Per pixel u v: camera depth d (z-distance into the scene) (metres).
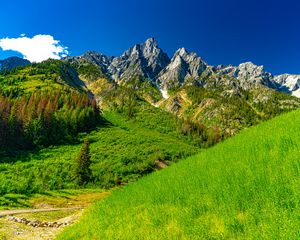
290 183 9.48
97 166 106.19
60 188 77.19
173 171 22.92
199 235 9.62
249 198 10.41
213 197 12.21
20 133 118.06
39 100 158.12
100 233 15.23
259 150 15.87
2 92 190.00
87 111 164.75
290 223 7.32
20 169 87.44
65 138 136.12
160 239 10.89
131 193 22.02
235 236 8.63
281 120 24.39
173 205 14.04
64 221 28.61
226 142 26.53
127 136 155.00
